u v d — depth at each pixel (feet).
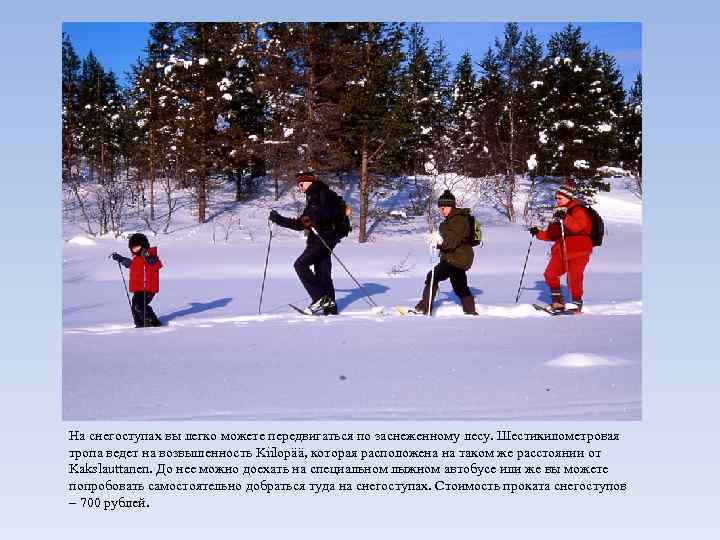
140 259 26.50
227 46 101.40
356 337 21.13
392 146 90.99
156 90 119.55
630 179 144.36
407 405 13.44
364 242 89.61
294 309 30.89
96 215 103.50
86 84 139.64
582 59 114.83
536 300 33.30
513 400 13.70
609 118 128.16
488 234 92.27
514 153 115.34
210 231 95.81
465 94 142.92
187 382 15.55
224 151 103.35
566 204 28.60
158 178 125.49
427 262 62.75
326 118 88.99
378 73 89.10
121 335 22.48
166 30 119.14
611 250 74.33
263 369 16.72
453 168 121.19
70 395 14.57
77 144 132.57
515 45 116.78
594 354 17.92
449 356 17.92
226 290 40.42
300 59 91.76
